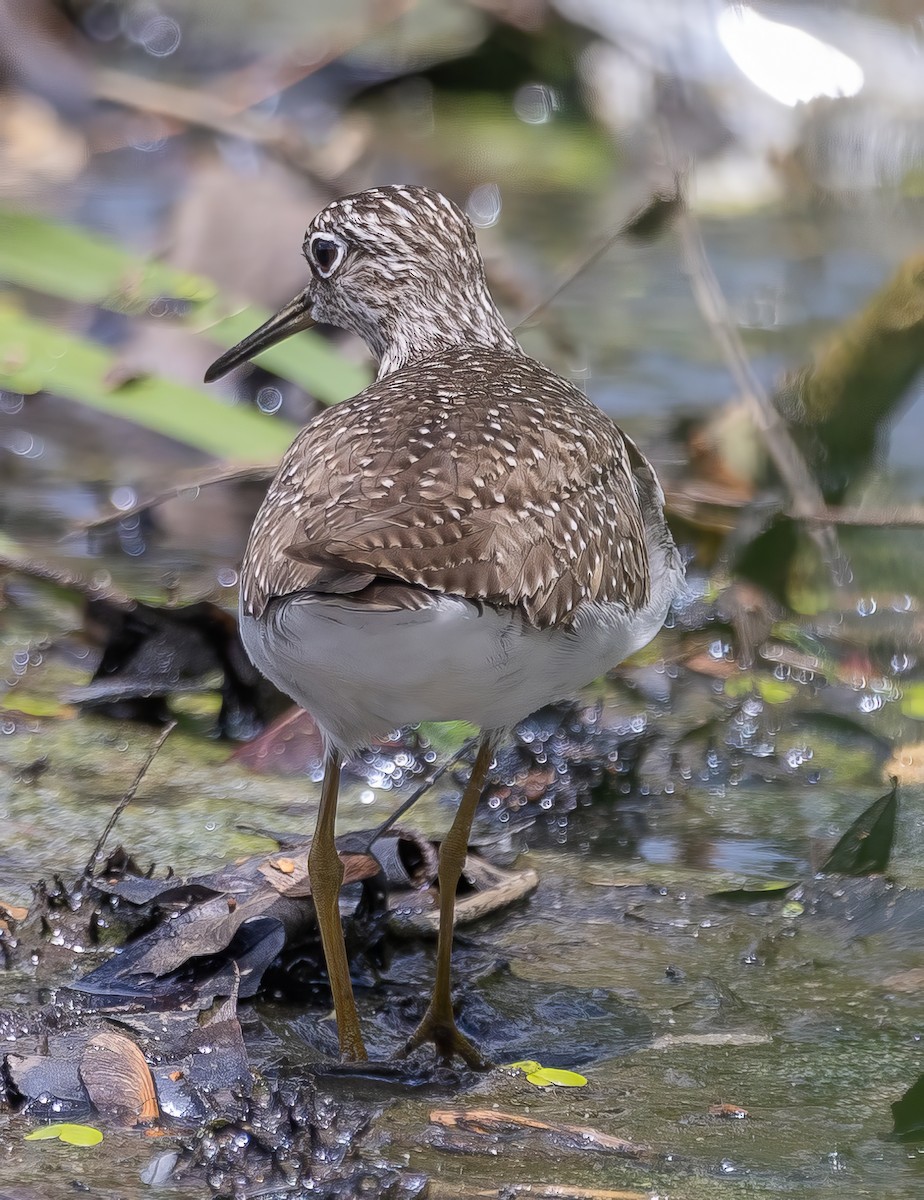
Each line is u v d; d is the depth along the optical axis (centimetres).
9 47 2244
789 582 1199
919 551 1234
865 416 1266
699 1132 632
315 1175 586
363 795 957
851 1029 720
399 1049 701
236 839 885
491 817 940
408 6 2391
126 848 867
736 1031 718
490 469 675
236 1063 661
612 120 2286
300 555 594
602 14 2255
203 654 1071
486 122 2316
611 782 982
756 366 1596
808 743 1045
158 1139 609
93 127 2180
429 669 635
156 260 1457
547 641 673
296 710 1019
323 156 2019
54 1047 662
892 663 1152
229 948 747
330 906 720
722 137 2166
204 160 2073
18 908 792
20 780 951
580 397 805
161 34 2422
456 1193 579
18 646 1134
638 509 787
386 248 968
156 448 1502
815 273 1886
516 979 766
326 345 1336
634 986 759
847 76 2153
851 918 827
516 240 1939
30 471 1428
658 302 1792
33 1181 574
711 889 858
